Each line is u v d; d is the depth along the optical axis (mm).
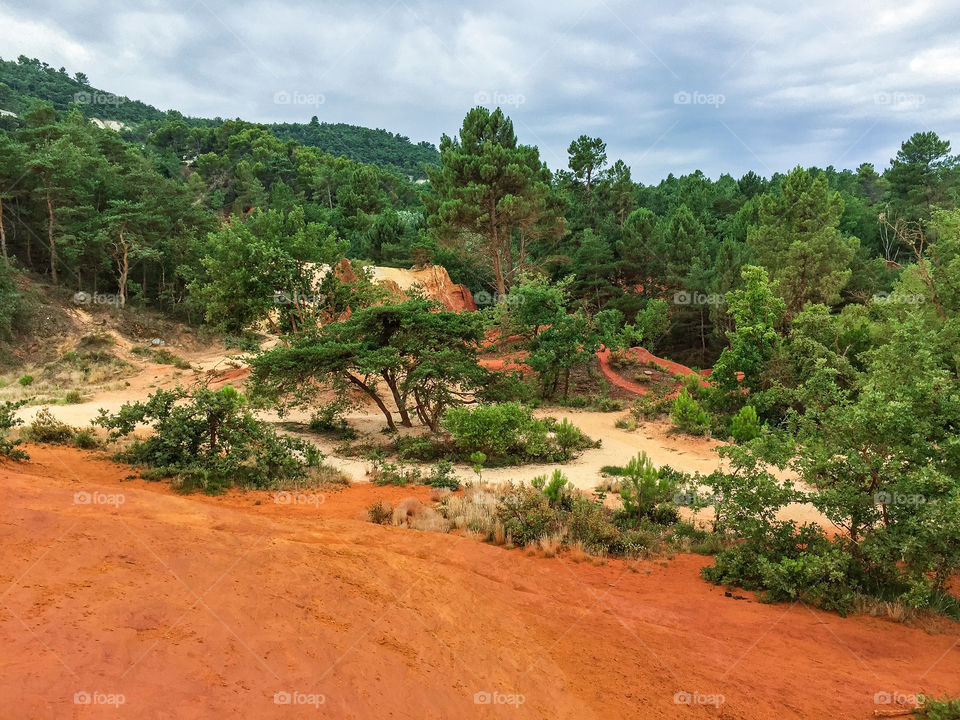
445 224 50750
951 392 13273
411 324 25641
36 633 4656
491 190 51094
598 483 19609
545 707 6184
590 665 7402
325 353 23906
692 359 57312
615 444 25281
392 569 8633
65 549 6438
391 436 25641
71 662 4363
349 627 6328
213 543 7543
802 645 9016
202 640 5176
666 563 12867
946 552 10859
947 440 11859
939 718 6715
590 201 78875
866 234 72625
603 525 14016
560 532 13953
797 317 30453
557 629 8383
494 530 13492
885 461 11875
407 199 125938
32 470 13273
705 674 7609
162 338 50219
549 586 10531
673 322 58719
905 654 9000
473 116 52844
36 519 7246
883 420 11828
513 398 26969
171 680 4504
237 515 10820
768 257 46188
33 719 3637
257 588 6484
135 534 7262
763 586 11562
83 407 27391
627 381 37406
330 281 33000
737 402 30125
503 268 59500
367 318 25953
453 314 27078
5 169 48406
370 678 5449
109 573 6059
